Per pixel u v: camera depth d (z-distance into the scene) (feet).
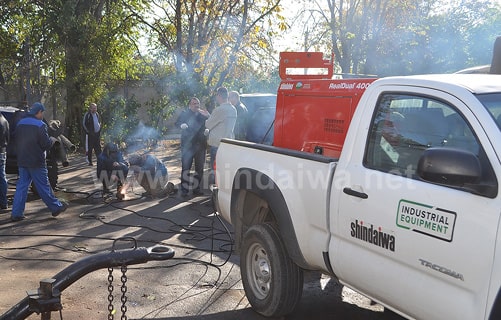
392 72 69.92
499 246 8.71
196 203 30.81
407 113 11.54
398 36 69.21
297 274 14.49
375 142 12.01
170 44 68.80
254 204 16.47
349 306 16.26
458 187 9.70
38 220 26.81
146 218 27.35
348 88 14.60
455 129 10.43
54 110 67.10
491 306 8.81
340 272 12.61
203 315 15.52
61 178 41.14
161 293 17.10
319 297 16.96
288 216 13.89
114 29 64.64
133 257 10.42
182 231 24.85
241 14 61.57
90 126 48.75
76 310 15.58
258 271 15.47
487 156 9.33
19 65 71.41
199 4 60.34
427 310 10.19
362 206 11.61
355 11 67.00
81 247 22.09
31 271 19.06
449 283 9.70
